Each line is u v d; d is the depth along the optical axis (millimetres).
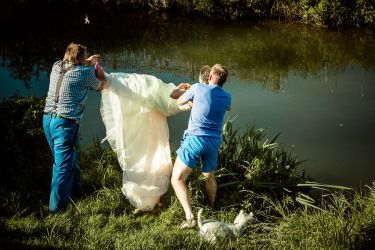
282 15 14875
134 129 5172
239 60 11203
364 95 9117
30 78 9297
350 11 14000
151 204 5102
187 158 4758
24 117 6070
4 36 11977
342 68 10828
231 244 4434
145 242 4344
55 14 14367
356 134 7512
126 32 13078
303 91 9297
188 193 4855
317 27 14156
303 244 4520
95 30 13062
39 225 4488
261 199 5434
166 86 5320
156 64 10461
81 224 4594
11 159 5633
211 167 4961
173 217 4969
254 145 6082
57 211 4828
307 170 6512
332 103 8711
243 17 14844
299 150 7000
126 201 5207
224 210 5195
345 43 12719
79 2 15547
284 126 7699
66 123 4684
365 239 4523
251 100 8758
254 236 4707
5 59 10359
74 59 4730
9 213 4734
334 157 6836
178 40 12602
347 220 4766
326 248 4426
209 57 11273
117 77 5125
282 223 4871
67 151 4758
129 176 5133
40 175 5535
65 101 4664
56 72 4750
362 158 6824
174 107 5238
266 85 9617
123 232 4609
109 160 5855
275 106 8500
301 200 5344
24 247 4145
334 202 5484
